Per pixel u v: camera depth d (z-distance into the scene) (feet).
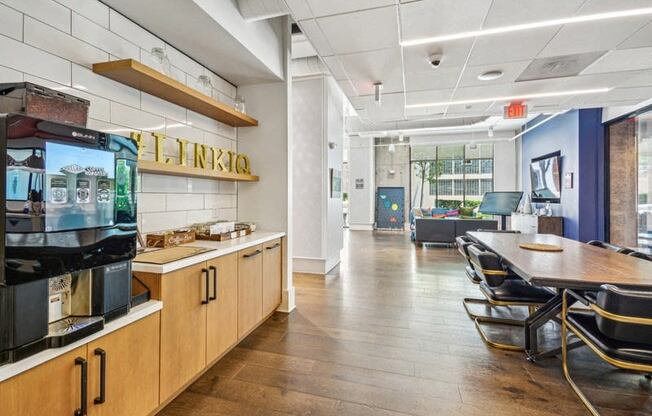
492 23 8.82
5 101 4.03
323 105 16.28
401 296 12.67
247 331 8.38
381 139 39.04
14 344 3.29
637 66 11.77
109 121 6.48
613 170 19.84
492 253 8.55
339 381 6.82
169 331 5.60
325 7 8.04
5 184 3.11
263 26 9.30
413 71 12.26
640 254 8.80
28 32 5.14
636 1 7.77
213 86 9.89
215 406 6.00
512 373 7.18
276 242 10.21
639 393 6.44
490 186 36.24
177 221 8.41
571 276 6.26
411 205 38.73
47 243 3.46
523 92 14.75
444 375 7.07
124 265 4.61
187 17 6.92
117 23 6.68
